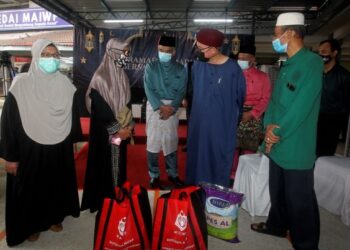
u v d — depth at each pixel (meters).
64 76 1.98
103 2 7.07
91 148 2.21
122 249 1.66
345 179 2.41
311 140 1.71
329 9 5.95
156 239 1.69
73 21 8.20
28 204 1.85
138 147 4.71
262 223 2.22
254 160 2.53
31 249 1.89
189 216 1.71
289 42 1.71
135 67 5.89
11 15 8.38
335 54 2.82
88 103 2.34
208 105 2.17
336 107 2.88
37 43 1.76
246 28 9.83
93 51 5.86
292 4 7.20
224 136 2.21
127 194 1.78
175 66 2.82
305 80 1.61
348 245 2.06
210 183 2.25
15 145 1.77
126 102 2.49
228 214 2.01
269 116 1.96
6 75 5.79
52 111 1.85
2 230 2.11
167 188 2.96
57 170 1.96
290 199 1.79
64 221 2.26
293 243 1.86
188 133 2.28
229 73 2.13
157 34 5.84
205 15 8.46
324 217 2.49
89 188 2.28
